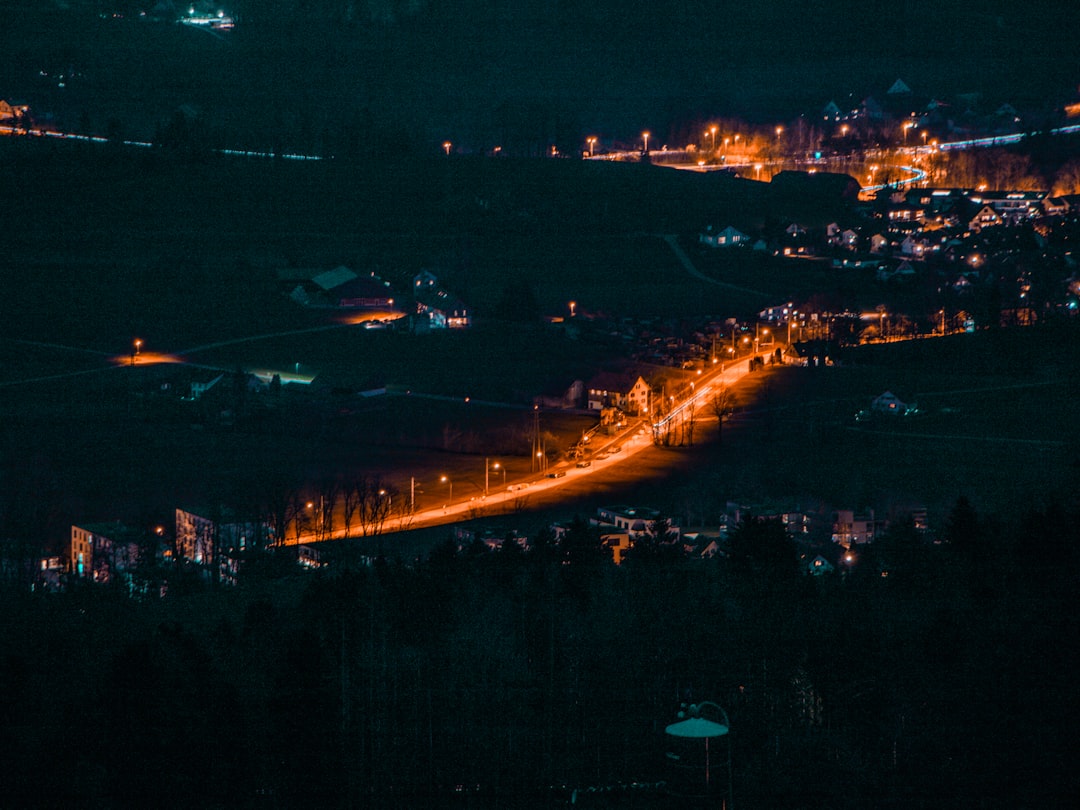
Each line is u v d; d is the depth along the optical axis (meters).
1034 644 62.03
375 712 61.41
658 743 59.16
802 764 56.44
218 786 54.47
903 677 60.94
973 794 53.22
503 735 59.72
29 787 53.19
